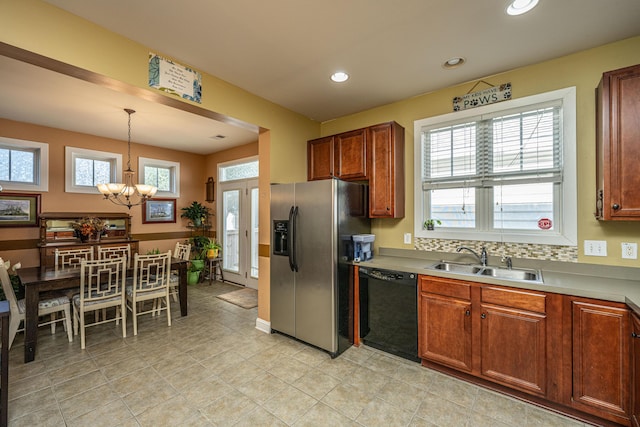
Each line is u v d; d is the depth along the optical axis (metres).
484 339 2.10
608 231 2.12
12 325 2.58
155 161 5.15
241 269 5.24
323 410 1.91
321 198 2.70
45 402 1.98
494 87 2.59
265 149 3.20
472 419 1.82
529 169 2.44
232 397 2.05
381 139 2.95
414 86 2.81
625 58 2.07
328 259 2.64
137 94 2.22
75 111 3.42
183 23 1.89
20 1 1.60
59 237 4.01
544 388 1.88
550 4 1.70
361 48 2.19
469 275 2.16
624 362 1.63
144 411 1.90
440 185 2.88
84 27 1.83
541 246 2.36
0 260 2.60
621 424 1.65
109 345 2.85
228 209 5.52
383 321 2.66
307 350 2.75
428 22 1.89
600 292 1.70
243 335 3.09
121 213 4.62
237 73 2.56
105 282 3.18
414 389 2.13
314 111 3.44
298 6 1.74
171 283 3.63
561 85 2.29
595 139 2.15
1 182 3.69
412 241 3.04
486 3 1.70
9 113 3.47
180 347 2.81
